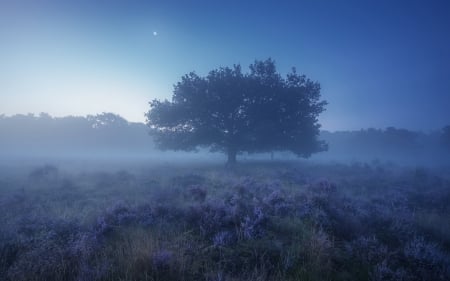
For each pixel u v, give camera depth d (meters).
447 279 4.34
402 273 4.35
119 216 6.99
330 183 10.89
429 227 7.11
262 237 5.71
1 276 4.20
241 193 10.45
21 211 8.73
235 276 4.21
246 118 28.62
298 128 29.19
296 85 29.72
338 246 5.58
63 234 6.00
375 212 8.07
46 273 4.18
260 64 29.89
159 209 7.55
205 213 6.82
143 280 4.05
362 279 4.34
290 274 4.36
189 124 29.94
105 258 4.60
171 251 4.69
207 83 28.31
